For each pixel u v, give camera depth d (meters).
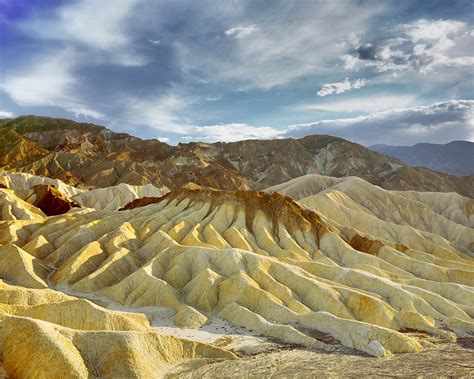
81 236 90.25
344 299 66.50
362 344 53.62
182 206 109.19
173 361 45.22
